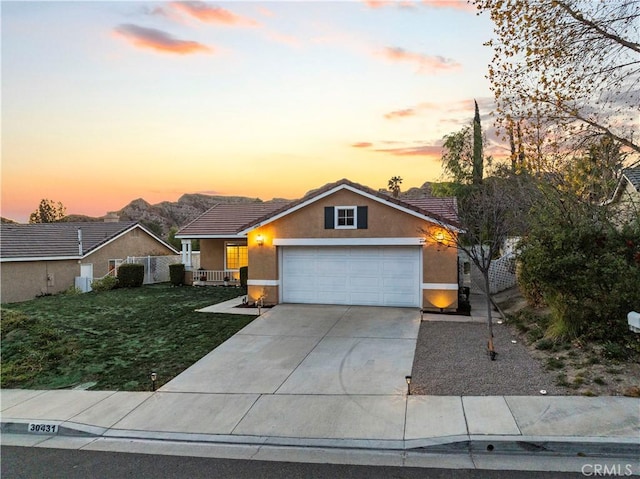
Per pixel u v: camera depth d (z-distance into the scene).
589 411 5.71
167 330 12.12
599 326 8.09
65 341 11.23
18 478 5.07
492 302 14.94
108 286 22.47
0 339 11.70
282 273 15.07
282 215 14.65
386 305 14.14
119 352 10.30
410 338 10.37
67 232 25.12
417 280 13.84
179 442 5.90
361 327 11.57
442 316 12.59
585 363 7.33
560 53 9.58
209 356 9.70
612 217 9.34
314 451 5.43
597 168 10.80
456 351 9.09
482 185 16.14
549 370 7.38
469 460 4.99
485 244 9.96
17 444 6.15
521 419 5.67
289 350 9.88
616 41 9.48
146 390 7.91
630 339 7.64
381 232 13.78
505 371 7.61
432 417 6.01
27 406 7.41
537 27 9.50
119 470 5.17
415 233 13.46
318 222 14.39
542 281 8.71
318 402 6.90
